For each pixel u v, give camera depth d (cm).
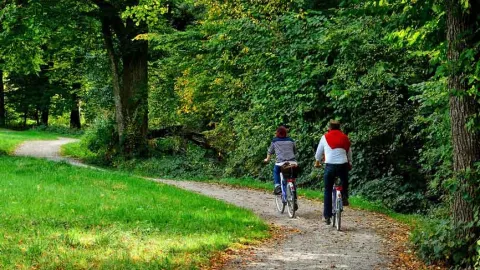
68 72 4084
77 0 2828
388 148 1969
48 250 837
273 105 2289
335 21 2056
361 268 836
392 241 1073
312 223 1288
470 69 797
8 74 5762
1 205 1226
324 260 887
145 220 1139
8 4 2669
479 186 809
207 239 982
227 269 805
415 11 927
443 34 948
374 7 965
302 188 2209
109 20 3019
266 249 962
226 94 2667
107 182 1777
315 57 2066
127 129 3152
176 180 2467
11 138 4447
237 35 2342
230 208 1422
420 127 1889
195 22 3077
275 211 1488
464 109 835
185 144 3288
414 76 1859
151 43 3194
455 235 830
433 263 857
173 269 765
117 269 739
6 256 786
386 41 1187
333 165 1198
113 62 3128
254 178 2569
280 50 2206
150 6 2414
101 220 1120
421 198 1825
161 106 3291
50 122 7275
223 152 3081
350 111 2059
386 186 1884
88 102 4319
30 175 1844
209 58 2664
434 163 1664
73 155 3616
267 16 2453
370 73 1842
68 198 1380
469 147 830
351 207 1620
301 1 2355
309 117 2244
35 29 2719
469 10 812
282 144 1409
